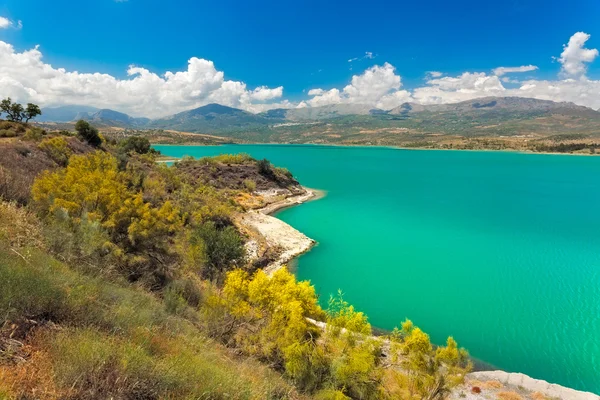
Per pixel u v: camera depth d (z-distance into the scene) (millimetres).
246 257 31219
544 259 39125
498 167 155750
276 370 12023
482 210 65750
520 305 28453
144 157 67500
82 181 21469
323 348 12594
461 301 29109
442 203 73000
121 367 5602
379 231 50656
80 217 17578
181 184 49344
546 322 25953
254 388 8047
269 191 75688
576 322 25844
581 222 56250
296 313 12750
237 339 12867
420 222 56188
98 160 35750
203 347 9672
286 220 56844
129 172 40000
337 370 11586
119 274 13828
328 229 51500
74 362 5250
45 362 5160
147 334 7695
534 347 23047
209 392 6188
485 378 19469
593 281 32938
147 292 13828
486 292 30703
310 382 11477
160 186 41406
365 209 66250
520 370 21016
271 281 14617
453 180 112250
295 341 12016
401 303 28859
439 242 45469
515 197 80625
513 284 32438
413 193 85875
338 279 33562
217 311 13289
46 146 39656
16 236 11016
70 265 11125
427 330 25078
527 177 119875
